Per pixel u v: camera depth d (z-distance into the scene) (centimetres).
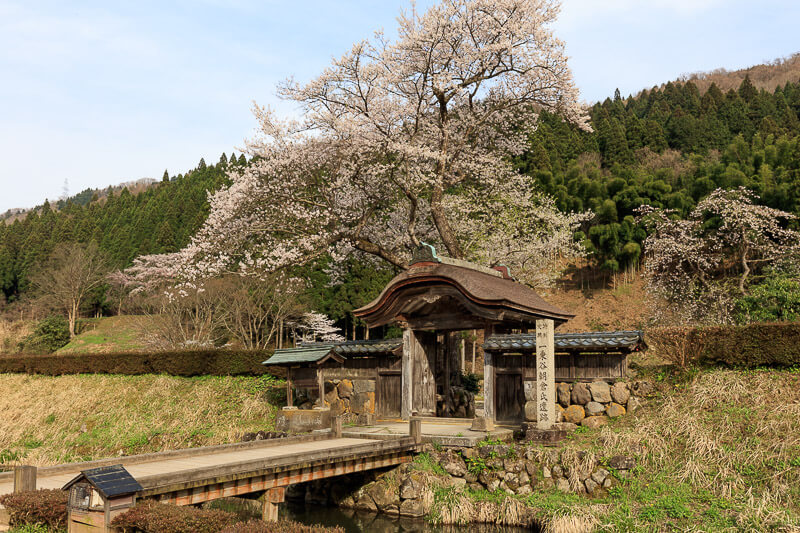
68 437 1938
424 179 1878
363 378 1588
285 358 1462
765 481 946
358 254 2219
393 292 1462
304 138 1878
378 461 1124
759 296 1805
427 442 1212
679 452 1057
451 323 1456
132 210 6606
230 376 1941
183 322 3231
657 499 964
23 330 5275
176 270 1928
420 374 1545
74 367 2341
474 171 2125
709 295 2441
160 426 1811
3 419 2211
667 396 1202
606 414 1239
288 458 947
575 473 1056
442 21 1767
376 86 1864
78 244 5109
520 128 2364
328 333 3491
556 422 1247
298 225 1884
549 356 1193
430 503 1116
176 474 790
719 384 1170
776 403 1083
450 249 1867
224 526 655
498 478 1114
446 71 1822
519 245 2350
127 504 676
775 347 1164
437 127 1998
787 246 2511
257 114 1891
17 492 744
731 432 1055
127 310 4984
